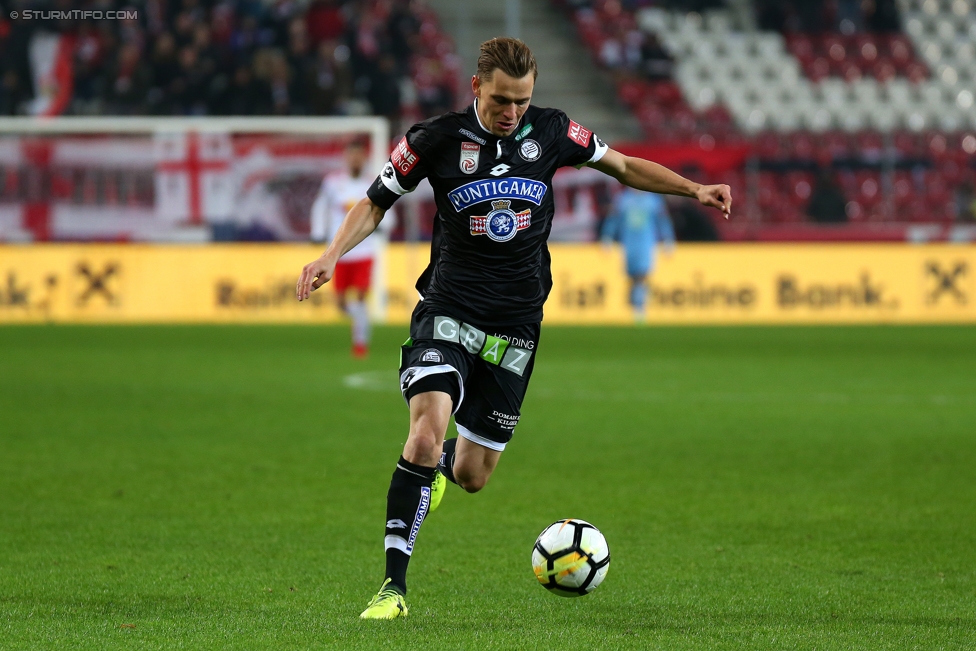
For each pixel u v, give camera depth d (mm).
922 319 88875
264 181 86062
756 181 96062
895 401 42469
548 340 70000
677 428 35781
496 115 16438
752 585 18047
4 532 21516
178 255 83750
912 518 23406
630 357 58969
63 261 82562
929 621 15719
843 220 94875
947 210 99250
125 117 95375
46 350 59781
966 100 112812
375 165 85312
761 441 33312
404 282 87062
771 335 74250
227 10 100625
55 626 14781
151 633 14383
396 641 14023
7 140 84812
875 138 100375
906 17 117938
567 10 114000
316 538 21266
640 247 82250
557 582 16281
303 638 14133
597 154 17750
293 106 95438
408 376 17062
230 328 77000
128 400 41062
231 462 29234
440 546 20938
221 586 17672
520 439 33594
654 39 110250
